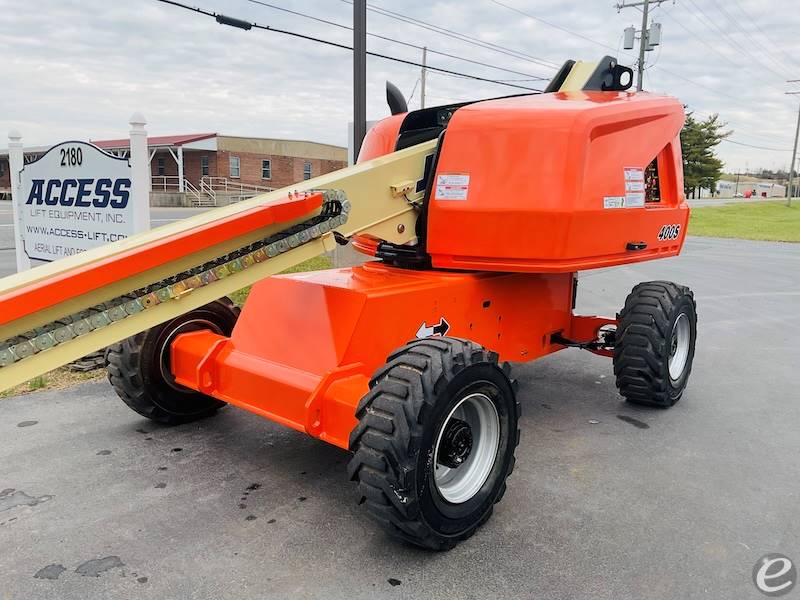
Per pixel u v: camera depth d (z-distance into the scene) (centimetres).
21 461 400
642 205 436
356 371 341
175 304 281
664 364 492
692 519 346
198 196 3953
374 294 355
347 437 316
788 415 513
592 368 642
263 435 447
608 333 537
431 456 289
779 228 3222
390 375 293
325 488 373
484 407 327
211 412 478
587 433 468
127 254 256
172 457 410
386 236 395
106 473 386
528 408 522
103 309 258
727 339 776
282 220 301
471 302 416
